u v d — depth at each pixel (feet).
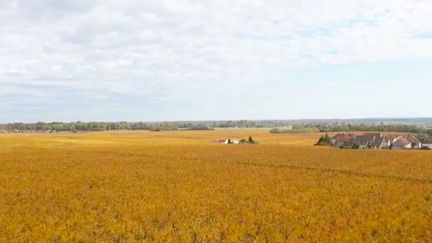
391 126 590.96
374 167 169.27
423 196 98.43
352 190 106.93
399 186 115.14
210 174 139.85
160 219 72.84
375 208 82.79
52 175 134.10
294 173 144.97
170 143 347.77
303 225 69.05
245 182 120.57
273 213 77.97
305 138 459.32
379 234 63.67
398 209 81.76
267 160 196.54
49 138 402.72
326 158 208.64
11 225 67.00
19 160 182.80
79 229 65.92
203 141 394.73
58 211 79.56
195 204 86.48
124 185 113.70
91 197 94.73
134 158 197.98
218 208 83.05
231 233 63.62
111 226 67.26
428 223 69.36
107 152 232.53
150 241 59.88
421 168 166.09
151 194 98.53
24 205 84.74
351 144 358.02
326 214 77.30
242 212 78.69
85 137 440.45
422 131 506.07
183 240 60.18
